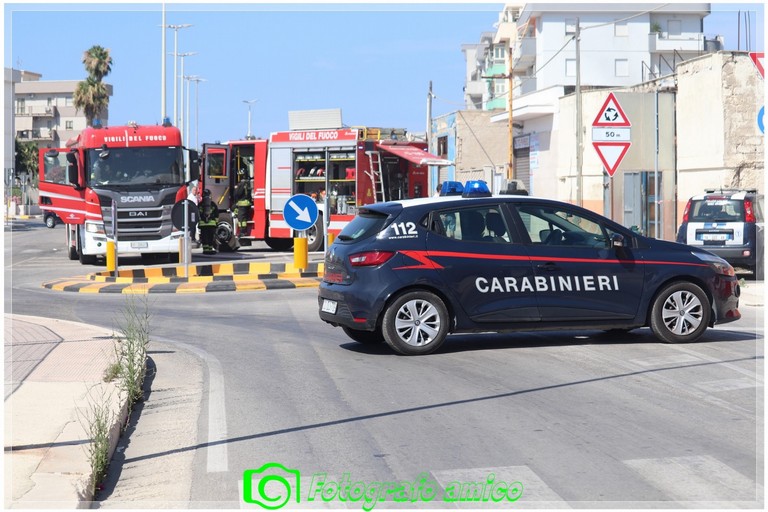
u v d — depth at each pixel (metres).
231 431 7.61
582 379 9.27
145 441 7.43
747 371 9.56
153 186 25.59
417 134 28.66
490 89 91.44
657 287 11.20
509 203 11.14
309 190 28.66
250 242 35.75
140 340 10.77
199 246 33.91
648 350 10.90
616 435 7.12
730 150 29.73
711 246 19.84
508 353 10.89
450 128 59.69
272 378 9.81
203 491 6.06
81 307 17.08
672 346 11.16
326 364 10.56
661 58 70.69
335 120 28.16
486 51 95.62
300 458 6.75
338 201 27.88
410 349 10.83
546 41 69.88
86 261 28.47
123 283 20.86
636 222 35.81
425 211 10.97
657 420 7.57
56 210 28.27
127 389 8.74
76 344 11.73
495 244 10.94
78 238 27.83
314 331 13.40
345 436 7.32
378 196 27.73
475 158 58.12
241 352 11.59
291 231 29.03
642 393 8.59
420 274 10.72
